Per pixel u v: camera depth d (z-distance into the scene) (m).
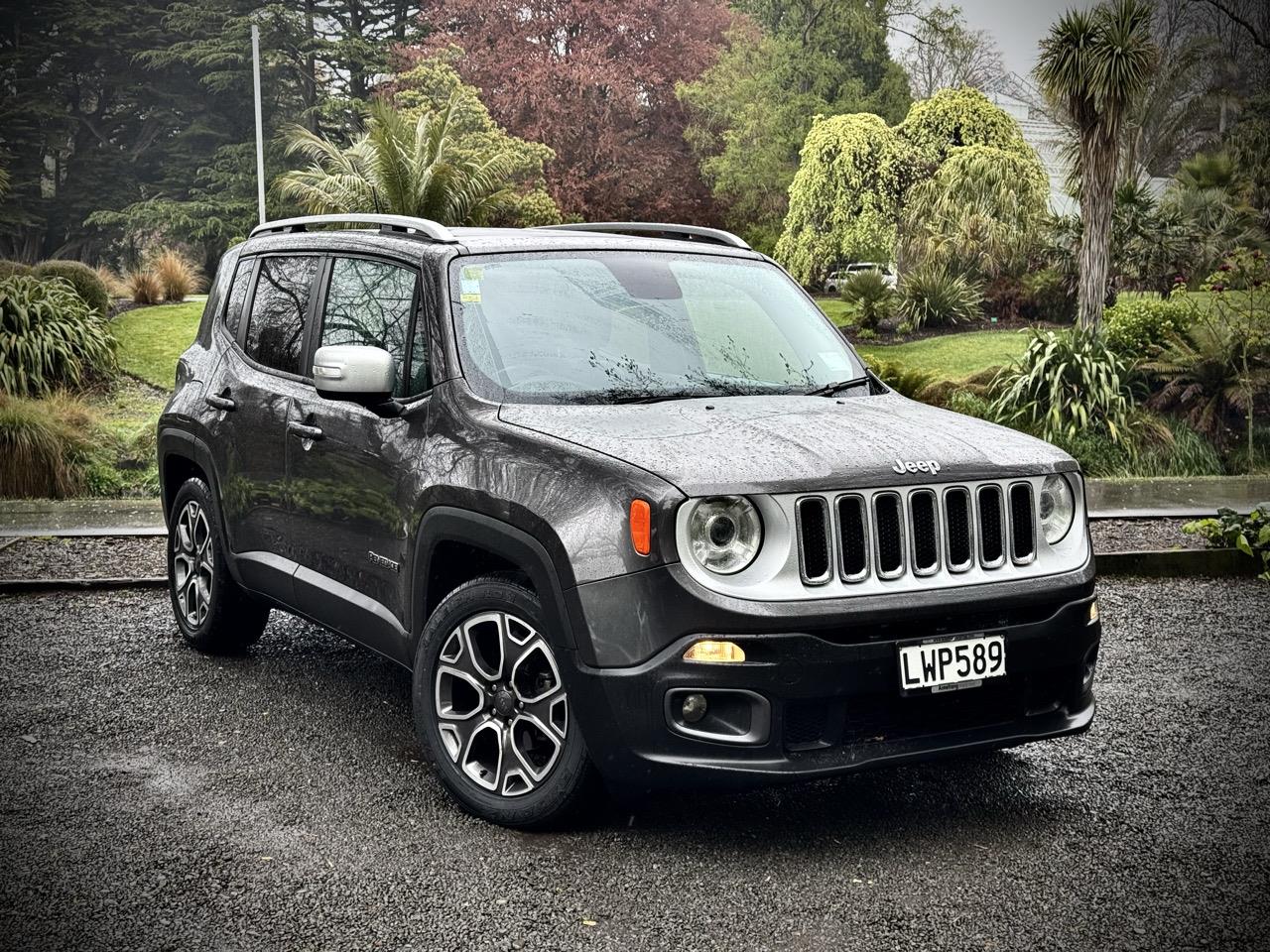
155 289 26.09
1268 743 4.66
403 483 4.12
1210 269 19.86
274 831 3.80
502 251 4.52
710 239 5.29
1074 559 3.78
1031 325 22.48
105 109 49.66
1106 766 4.41
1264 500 10.81
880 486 3.48
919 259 24.53
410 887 3.40
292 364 5.01
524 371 4.14
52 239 48.34
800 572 3.38
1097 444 15.49
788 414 3.94
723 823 3.85
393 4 49.31
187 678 5.46
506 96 38.81
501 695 3.78
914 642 3.43
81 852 3.64
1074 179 18.30
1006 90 32.28
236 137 47.72
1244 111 25.56
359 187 21.44
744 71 35.22
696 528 3.33
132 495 14.77
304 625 6.46
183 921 3.20
